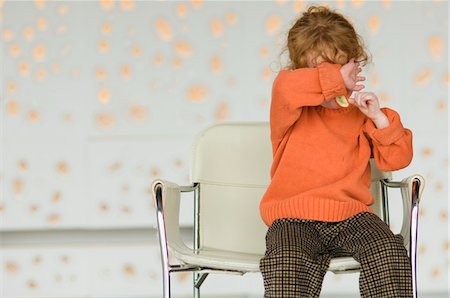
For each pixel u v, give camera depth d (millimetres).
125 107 7309
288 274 3752
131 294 7180
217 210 4945
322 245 4047
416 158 7180
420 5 7191
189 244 7273
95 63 7289
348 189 4137
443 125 7195
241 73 7270
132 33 7293
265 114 7273
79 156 7309
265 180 4980
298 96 4082
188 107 7305
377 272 3812
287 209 4098
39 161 7305
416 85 7199
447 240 7160
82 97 7309
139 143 7305
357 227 3982
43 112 7309
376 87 7199
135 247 7199
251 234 4930
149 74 7309
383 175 4746
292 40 4352
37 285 7191
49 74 7301
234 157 5000
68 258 7199
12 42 7297
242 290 7109
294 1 7223
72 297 7180
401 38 7191
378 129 4148
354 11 7180
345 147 4223
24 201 7316
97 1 7293
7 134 7301
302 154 4219
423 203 7172
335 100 4207
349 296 7105
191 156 4988
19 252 7180
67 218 7316
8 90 7297
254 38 7258
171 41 7289
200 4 7273
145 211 7320
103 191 7312
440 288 7137
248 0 7246
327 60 4227
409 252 4094
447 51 7184
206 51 7281
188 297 7121
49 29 7293
